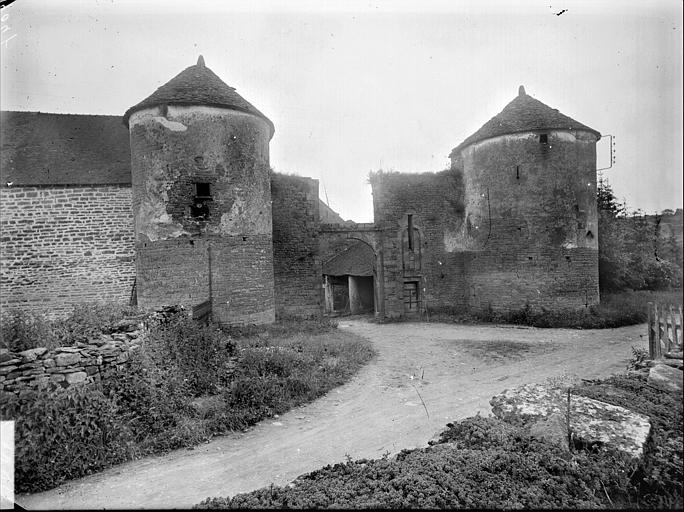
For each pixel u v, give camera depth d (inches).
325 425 245.9
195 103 489.4
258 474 189.6
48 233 555.8
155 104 485.7
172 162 485.7
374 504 141.0
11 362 200.8
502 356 390.3
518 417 202.8
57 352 224.2
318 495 150.4
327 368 345.7
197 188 493.4
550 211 622.8
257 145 533.3
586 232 621.3
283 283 676.7
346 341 462.9
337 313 924.0
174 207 485.7
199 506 151.9
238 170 510.9
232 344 364.2
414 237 751.7
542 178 626.2
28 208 550.9
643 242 523.2
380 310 736.3
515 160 639.8
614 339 438.9
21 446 185.5
